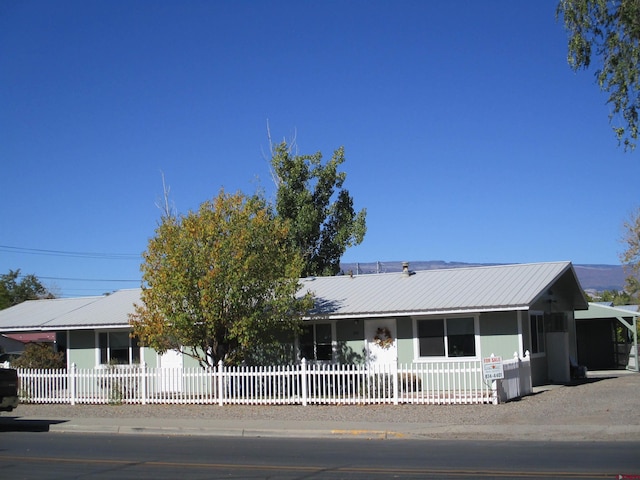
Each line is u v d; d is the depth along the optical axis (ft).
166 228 81.56
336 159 143.13
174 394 81.00
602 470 36.76
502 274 93.86
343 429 56.95
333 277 107.24
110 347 103.71
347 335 91.30
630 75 61.31
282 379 76.69
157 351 84.33
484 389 73.00
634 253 163.53
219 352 83.30
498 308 80.18
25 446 52.31
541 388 85.56
